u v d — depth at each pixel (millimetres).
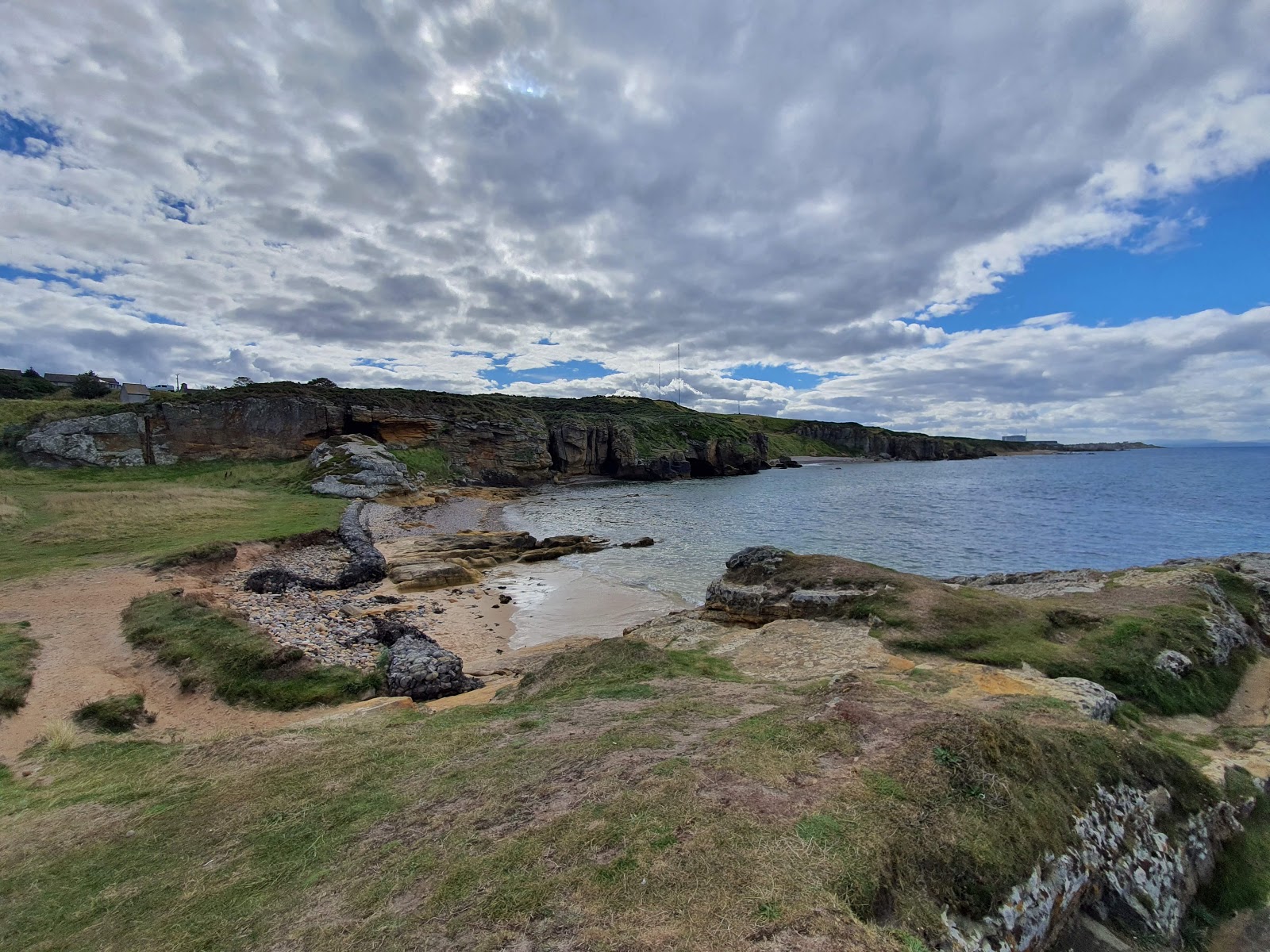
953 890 4758
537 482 86250
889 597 18047
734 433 122625
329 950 4207
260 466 62562
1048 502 61406
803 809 5305
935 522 48219
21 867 6250
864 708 7453
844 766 6109
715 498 70125
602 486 88688
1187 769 7957
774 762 6215
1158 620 16156
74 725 11695
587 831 5180
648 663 13102
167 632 16359
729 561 22938
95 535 30156
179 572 23500
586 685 12117
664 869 4582
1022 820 5555
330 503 48719
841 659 14344
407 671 14703
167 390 92438
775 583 20234
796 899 4184
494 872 4785
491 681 15938
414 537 42000
